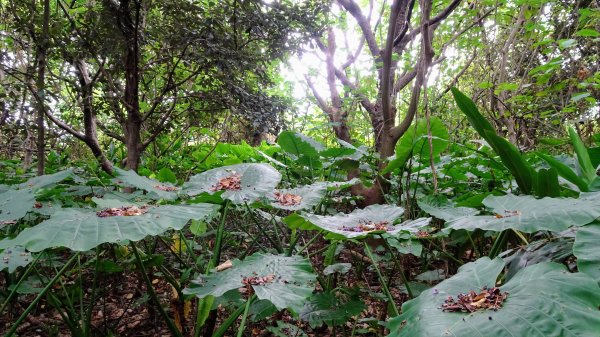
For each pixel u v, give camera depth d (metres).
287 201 1.76
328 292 1.79
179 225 1.23
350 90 4.54
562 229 1.05
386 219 1.58
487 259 1.12
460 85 4.83
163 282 2.61
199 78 3.41
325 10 3.32
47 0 2.65
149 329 2.20
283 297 1.19
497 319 0.80
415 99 2.59
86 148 5.71
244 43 3.14
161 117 3.57
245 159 3.61
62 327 2.15
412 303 1.00
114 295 2.54
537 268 0.97
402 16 4.11
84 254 2.12
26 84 2.63
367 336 2.06
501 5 2.89
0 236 1.71
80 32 2.79
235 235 2.82
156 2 2.91
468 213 1.79
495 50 3.59
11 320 2.10
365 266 2.63
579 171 1.77
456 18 3.27
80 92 3.00
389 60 2.60
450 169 2.78
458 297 0.92
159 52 3.11
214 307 1.58
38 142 2.79
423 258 2.45
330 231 1.29
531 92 3.38
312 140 3.24
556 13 3.38
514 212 1.23
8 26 3.15
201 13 2.90
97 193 2.13
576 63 3.60
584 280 0.85
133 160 3.09
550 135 4.26
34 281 1.94
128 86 3.01
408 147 2.12
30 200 1.65
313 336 2.13
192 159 4.48
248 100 3.11
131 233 1.15
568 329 0.74
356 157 2.93
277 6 3.10
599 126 4.03
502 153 1.49
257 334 2.02
